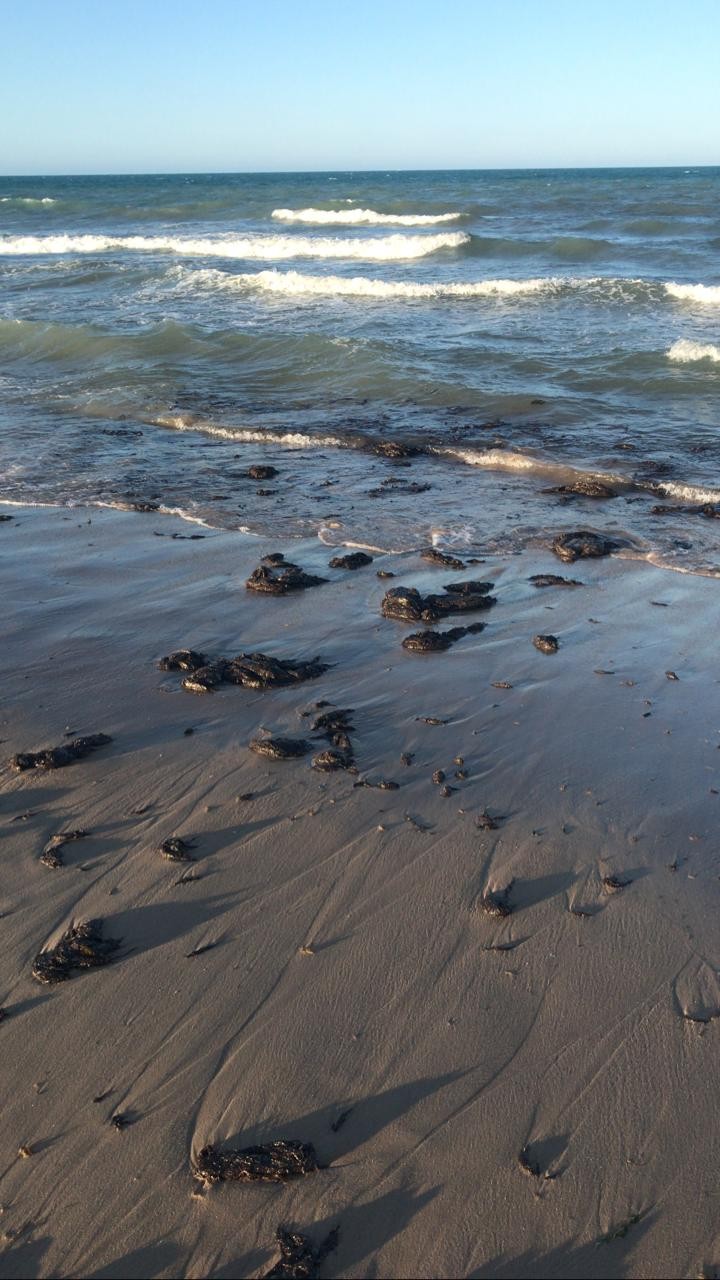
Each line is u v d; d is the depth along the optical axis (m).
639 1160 3.38
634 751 5.62
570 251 28.81
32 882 4.76
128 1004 4.07
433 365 15.46
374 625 7.31
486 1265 3.12
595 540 8.75
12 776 5.52
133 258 30.08
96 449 12.41
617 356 15.32
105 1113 3.63
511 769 5.50
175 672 6.62
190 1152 3.49
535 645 6.94
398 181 103.69
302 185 90.81
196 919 4.49
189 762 5.61
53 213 55.06
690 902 4.46
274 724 5.98
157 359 16.86
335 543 9.01
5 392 15.49
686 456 11.24
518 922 4.39
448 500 10.19
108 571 8.45
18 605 7.79
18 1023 4.02
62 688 6.48
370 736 5.85
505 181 90.88
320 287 22.56
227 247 31.20
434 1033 3.88
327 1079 3.71
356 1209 3.28
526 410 13.35
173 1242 3.22
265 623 7.38
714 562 8.34
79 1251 3.22
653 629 7.16
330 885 4.66
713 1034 3.80
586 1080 3.65
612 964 4.15
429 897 4.56
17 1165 3.48
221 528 9.47
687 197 52.38
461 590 7.81
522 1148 3.44
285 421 13.40
